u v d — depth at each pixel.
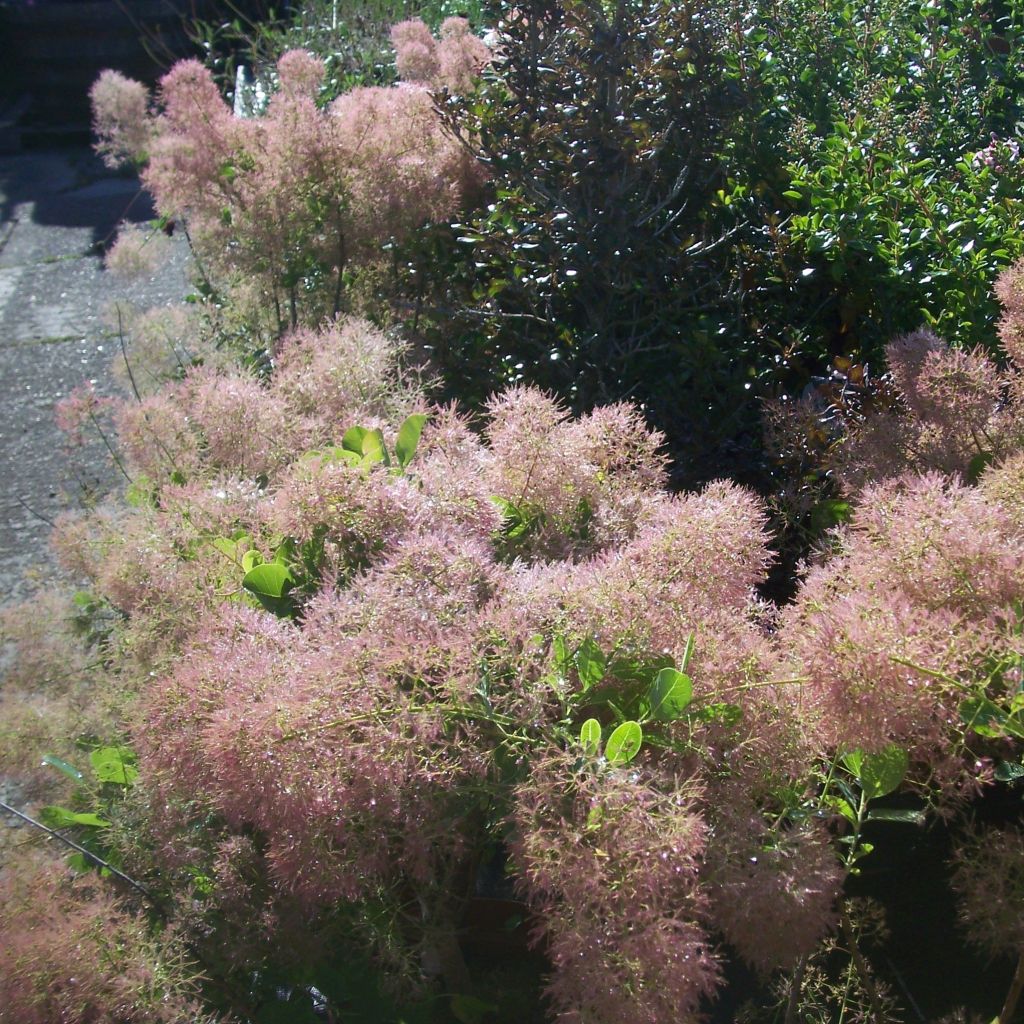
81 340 5.10
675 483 2.63
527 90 2.94
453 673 1.31
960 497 1.47
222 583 1.79
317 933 1.54
